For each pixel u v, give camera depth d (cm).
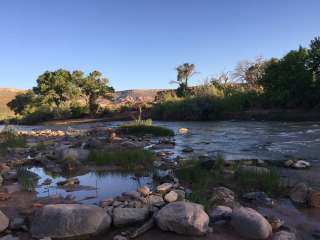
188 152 1548
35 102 7575
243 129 2850
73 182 969
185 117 5016
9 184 959
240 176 962
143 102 6525
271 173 953
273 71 4528
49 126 4991
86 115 6725
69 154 1280
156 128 2488
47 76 7319
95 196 848
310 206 750
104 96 7488
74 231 595
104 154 1305
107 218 627
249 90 5197
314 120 3631
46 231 595
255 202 779
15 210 733
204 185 880
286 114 4031
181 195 771
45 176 1091
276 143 1820
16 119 7475
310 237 598
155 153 1468
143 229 606
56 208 625
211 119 4797
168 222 601
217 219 652
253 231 580
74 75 7281
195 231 586
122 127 2625
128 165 1207
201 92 5422
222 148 1678
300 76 4194
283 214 706
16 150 1598
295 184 903
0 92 16062
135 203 706
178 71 7112
